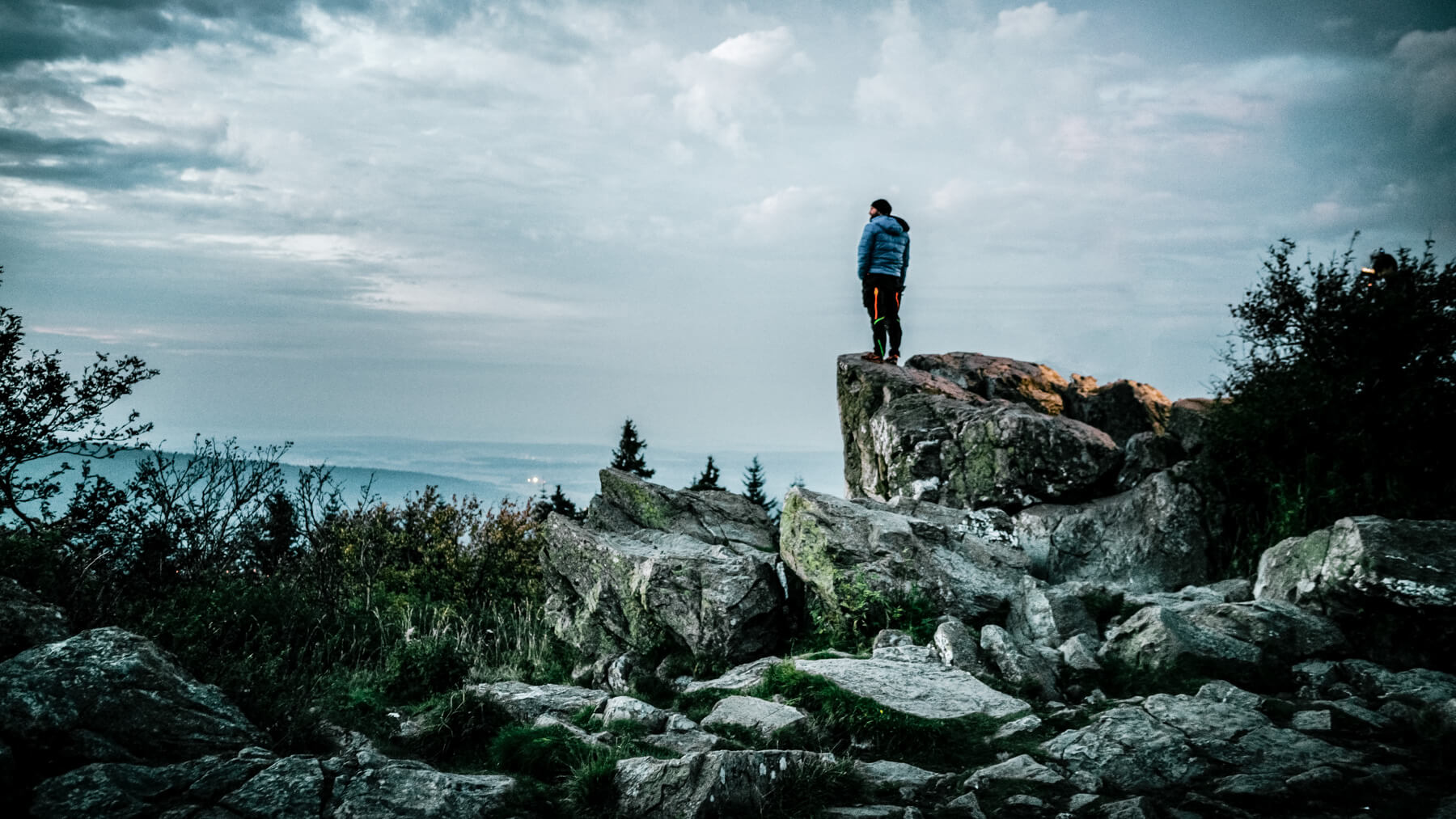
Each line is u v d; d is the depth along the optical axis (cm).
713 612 897
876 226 1437
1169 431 1197
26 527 755
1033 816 497
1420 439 908
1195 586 971
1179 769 540
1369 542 744
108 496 794
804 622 948
